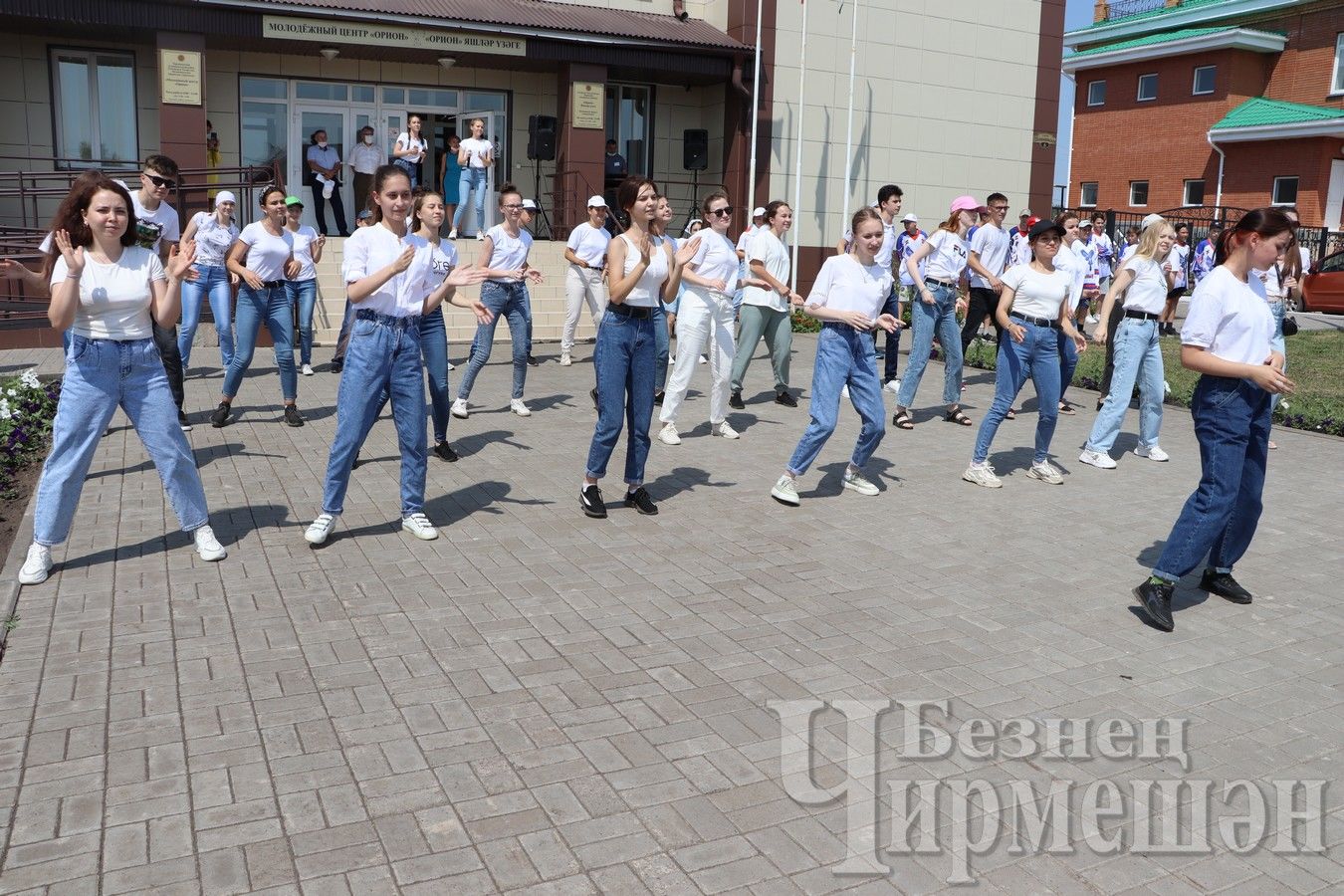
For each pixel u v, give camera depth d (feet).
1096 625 17.04
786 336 34.94
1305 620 17.56
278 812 11.17
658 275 21.56
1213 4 114.21
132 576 18.13
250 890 9.90
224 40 54.24
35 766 12.01
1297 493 26.25
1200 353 16.87
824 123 65.87
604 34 57.62
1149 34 123.75
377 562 19.13
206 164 51.78
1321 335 64.95
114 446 27.48
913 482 26.16
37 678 14.23
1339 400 41.06
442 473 25.72
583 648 15.56
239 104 58.44
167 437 18.26
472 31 55.06
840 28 65.46
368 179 58.80
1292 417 35.58
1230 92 108.68
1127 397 28.14
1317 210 100.17
